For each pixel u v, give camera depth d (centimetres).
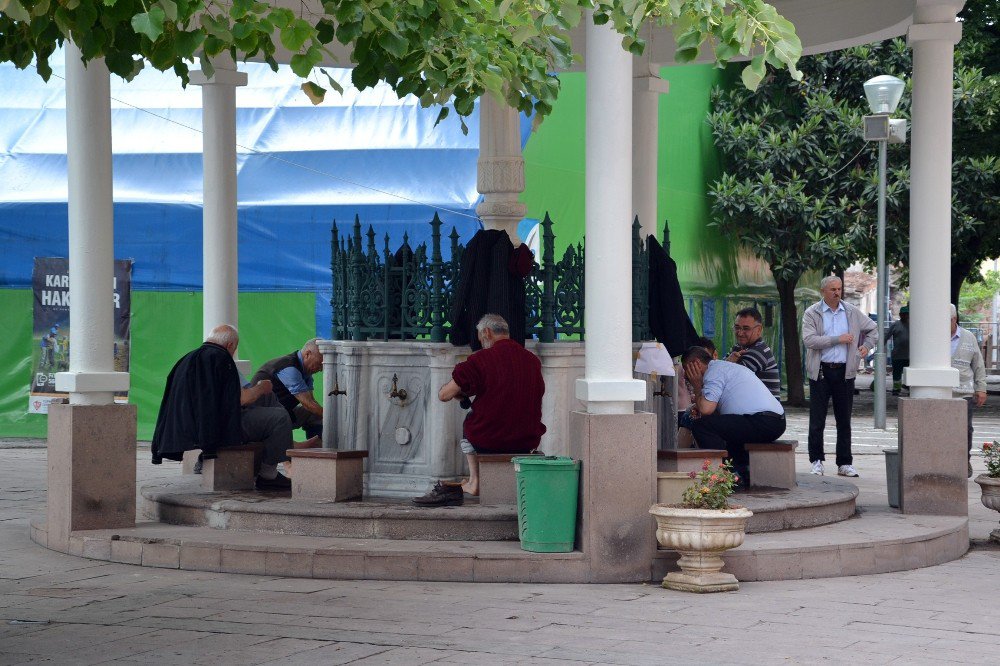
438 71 776
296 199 2144
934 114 1228
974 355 1477
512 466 1080
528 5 748
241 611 845
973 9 3012
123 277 2180
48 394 2225
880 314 2370
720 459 1075
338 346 1252
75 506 1095
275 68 767
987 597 905
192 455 1448
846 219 3036
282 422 1240
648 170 1602
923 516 1199
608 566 955
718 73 3172
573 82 2325
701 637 765
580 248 1209
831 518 1144
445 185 2128
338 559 972
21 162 2284
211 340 1195
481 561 959
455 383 1093
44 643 757
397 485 1205
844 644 748
